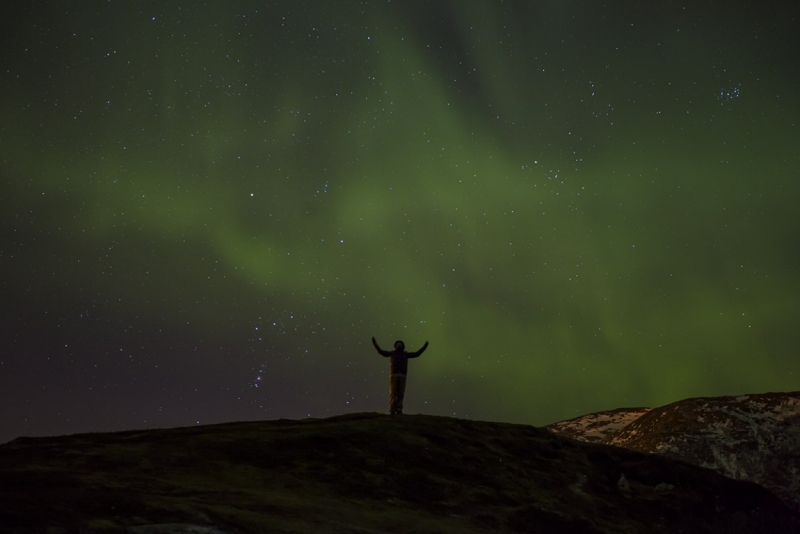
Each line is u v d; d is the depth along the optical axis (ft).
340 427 39.42
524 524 34.17
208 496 26.08
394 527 28.09
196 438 35.14
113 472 28.58
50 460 29.48
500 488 37.83
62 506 21.33
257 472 31.91
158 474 29.09
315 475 32.99
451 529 30.19
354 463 35.09
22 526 19.26
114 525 20.58
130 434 35.81
